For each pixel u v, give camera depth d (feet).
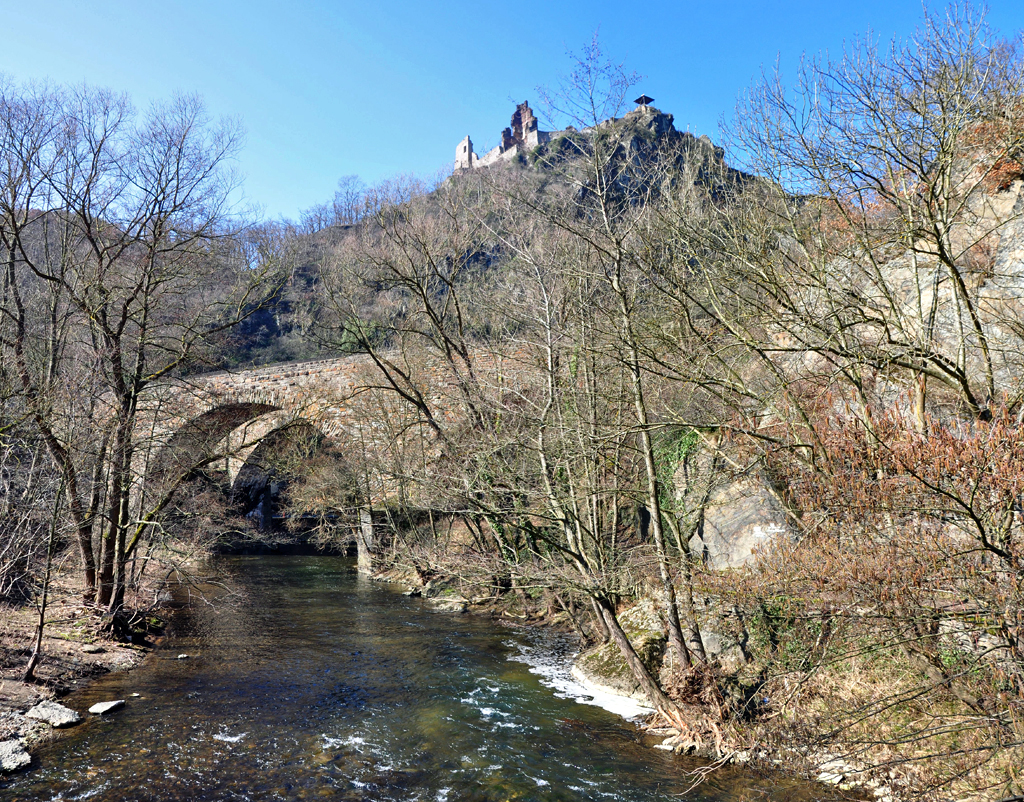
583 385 40.57
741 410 32.24
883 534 22.30
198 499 77.56
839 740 25.93
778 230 33.94
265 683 40.73
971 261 37.76
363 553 92.94
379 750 30.96
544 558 39.47
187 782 27.09
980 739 22.13
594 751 31.09
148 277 47.47
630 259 32.76
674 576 34.83
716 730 30.60
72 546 49.01
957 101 27.22
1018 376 28.09
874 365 27.27
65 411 41.75
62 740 30.37
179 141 48.26
